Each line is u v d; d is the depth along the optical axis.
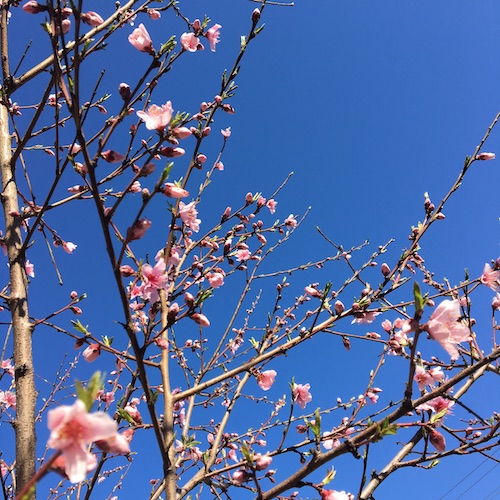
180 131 2.14
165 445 2.65
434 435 2.27
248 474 2.51
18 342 3.23
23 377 3.14
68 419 1.16
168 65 2.76
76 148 3.86
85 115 1.93
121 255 1.99
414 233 3.25
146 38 2.52
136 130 2.67
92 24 2.94
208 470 2.83
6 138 4.16
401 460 2.79
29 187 3.64
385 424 1.97
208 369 4.08
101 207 1.94
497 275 3.27
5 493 2.93
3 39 4.09
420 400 2.04
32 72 4.09
